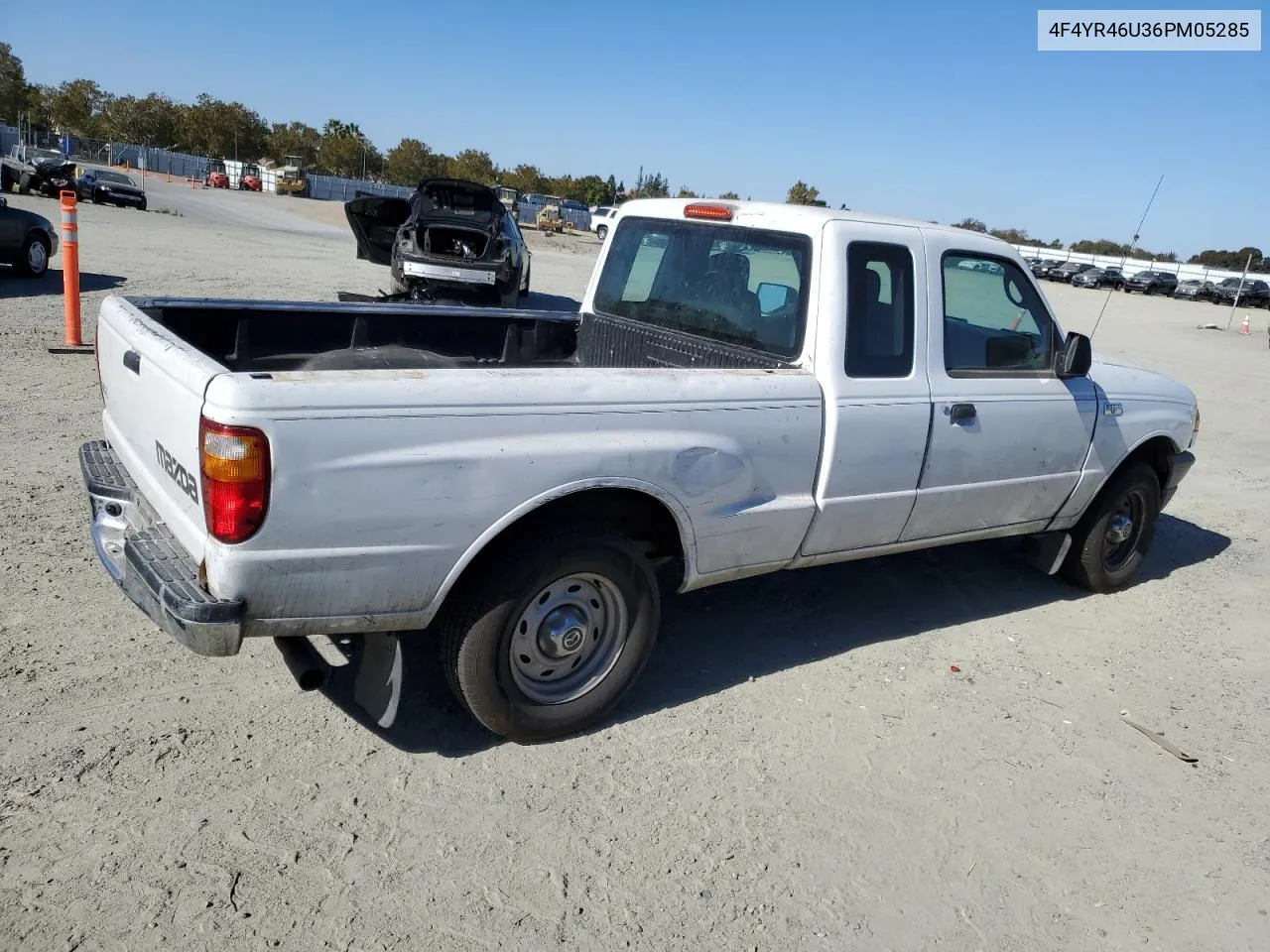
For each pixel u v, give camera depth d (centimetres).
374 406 279
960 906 289
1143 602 551
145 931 246
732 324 421
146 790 298
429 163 10012
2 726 321
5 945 236
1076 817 339
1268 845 333
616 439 323
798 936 270
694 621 463
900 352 404
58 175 3375
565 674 350
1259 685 455
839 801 333
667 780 334
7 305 1086
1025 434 453
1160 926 289
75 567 440
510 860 287
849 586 527
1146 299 4816
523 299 1789
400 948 250
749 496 365
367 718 351
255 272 1647
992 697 419
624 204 502
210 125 9781
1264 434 1152
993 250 435
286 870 273
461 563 304
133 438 338
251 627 281
